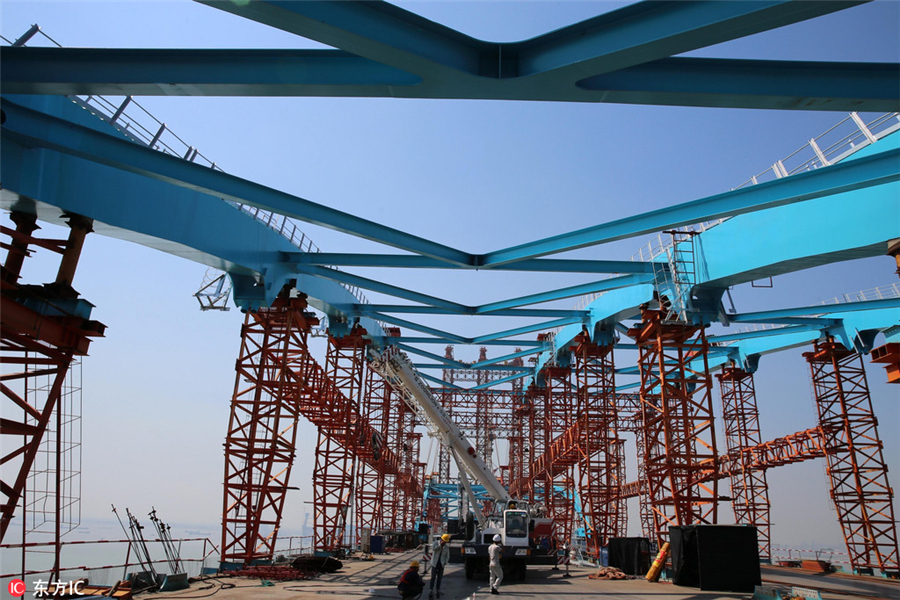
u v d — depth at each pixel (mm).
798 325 48062
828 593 25719
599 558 41344
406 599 18984
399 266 32219
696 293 35594
